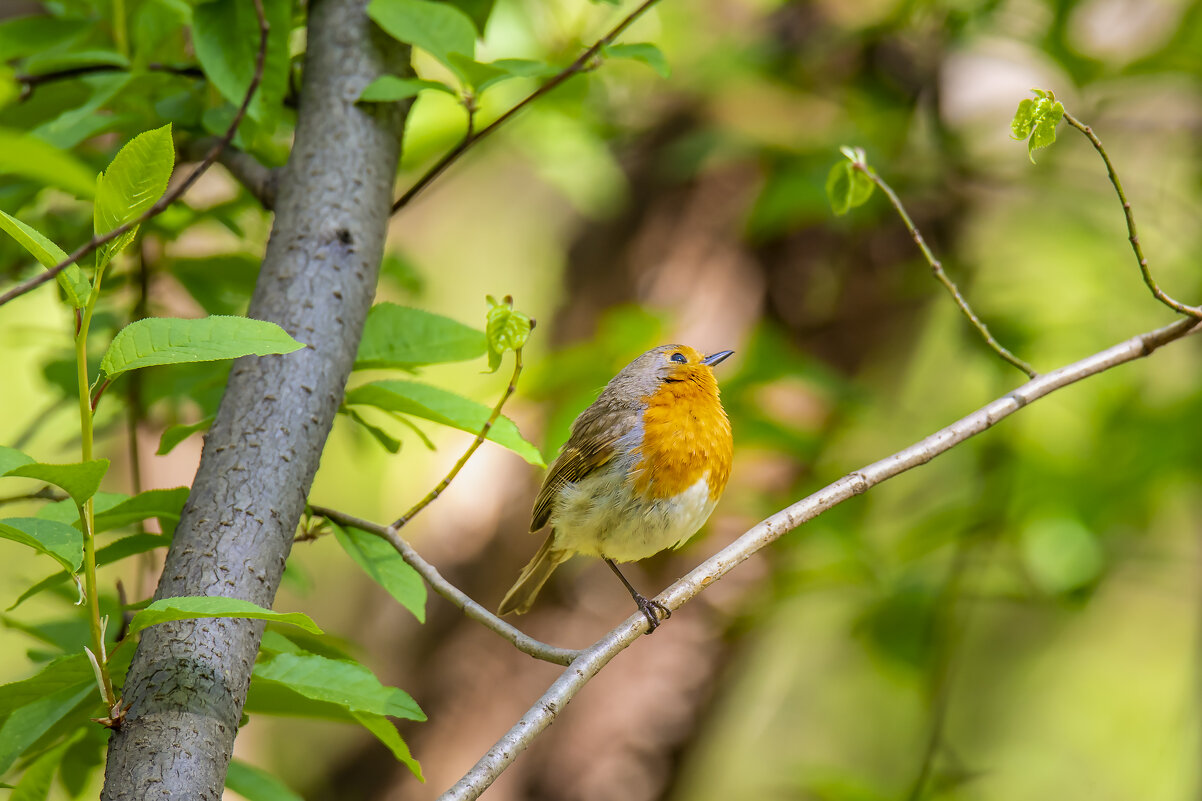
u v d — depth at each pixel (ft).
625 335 30.48
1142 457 32.45
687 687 35.24
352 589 43.86
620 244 38.34
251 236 27.07
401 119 20.77
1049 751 50.70
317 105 20.11
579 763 34.88
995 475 35.32
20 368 44.11
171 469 35.19
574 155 33.22
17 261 24.57
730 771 51.72
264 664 15.16
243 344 12.89
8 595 38.63
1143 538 36.17
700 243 37.86
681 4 37.63
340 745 39.27
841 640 50.47
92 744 18.24
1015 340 36.40
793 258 37.55
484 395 31.22
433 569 16.84
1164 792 48.19
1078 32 36.76
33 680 14.20
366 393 18.12
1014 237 43.70
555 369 30.50
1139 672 52.21
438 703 35.86
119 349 12.77
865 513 35.12
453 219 49.32
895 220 38.11
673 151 36.11
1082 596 34.04
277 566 15.64
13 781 17.92
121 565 34.73
